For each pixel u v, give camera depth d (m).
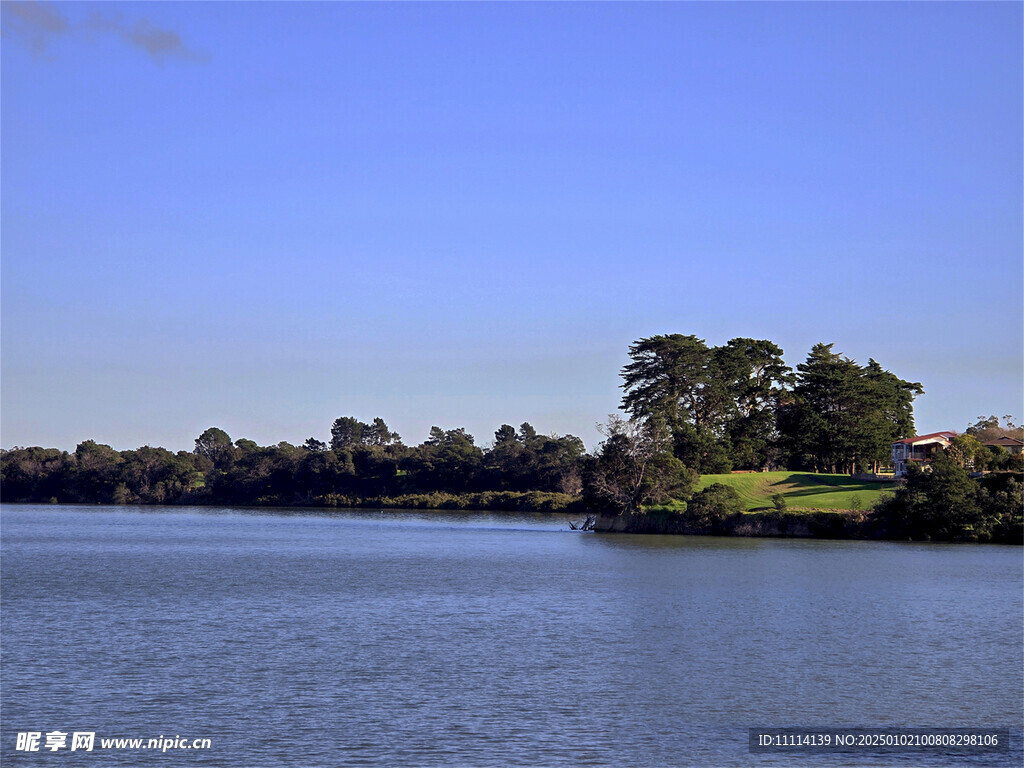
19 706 40.72
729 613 67.25
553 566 102.00
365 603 71.94
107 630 58.91
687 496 156.25
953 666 49.94
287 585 84.19
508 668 48.31
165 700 41.75
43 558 113.00
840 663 50.44
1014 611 69.19
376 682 45.09
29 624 61.22
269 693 42.97
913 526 137.50
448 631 59.00
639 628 60.56
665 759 34.94
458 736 37.06
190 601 72.94
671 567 100.19
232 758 34.44
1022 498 135.12
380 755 34.84
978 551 120.12
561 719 39.53
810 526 143.12
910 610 69.31
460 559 111.00
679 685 45.28
